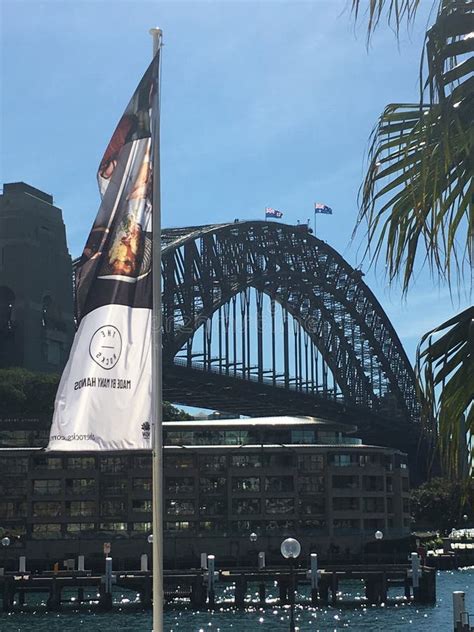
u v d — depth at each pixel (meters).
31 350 180.38
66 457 160.25
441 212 9.34
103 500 159.88
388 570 105.81
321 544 160.62
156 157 23.06
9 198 185.62
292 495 162.62
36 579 102.69
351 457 165.62
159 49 23.36
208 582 102.06
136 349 22.11
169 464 162.62
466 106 9.37
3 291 183.50
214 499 162.12
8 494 158.88
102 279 22.48
